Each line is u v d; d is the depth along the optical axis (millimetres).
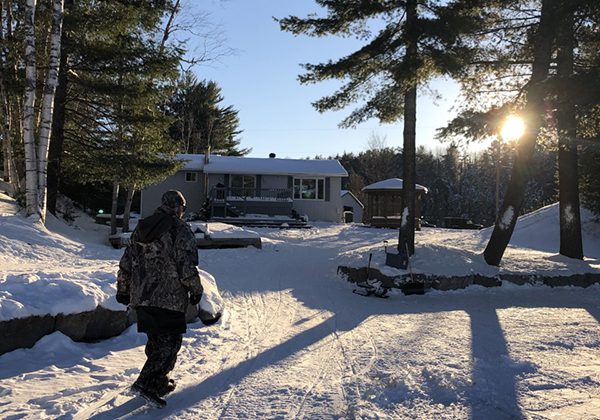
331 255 18000
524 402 4352
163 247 4270
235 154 57375
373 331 7469
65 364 5309
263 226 30188
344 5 12867
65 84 18406
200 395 4547
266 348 6375
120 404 4227
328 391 4664
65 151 19469
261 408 4211
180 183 34719
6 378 4762
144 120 18766
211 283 8383
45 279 6242
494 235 13531
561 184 15562
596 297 11461
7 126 17844
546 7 12695
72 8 17297
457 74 12156
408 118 13305
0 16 17062
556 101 11664
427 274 12086
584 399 4426
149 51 18391
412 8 12500
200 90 52250
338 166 36281
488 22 14148
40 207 15273
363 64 13477
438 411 4148
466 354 5984
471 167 82688
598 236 23562
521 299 11070
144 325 4246
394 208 34094
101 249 15219
